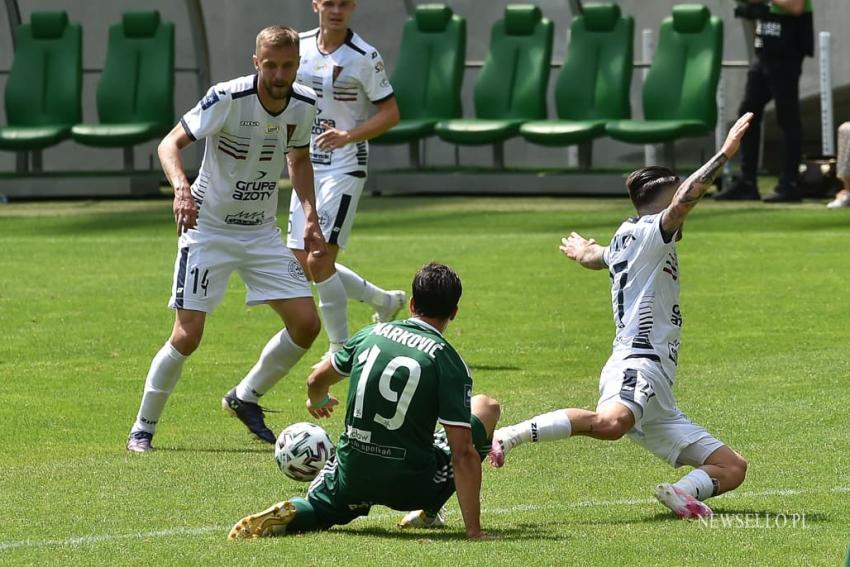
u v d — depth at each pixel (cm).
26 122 6988
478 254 4609
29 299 3825
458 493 1616
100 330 3347
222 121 2169
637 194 1880
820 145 7519
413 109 6831
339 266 3073
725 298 3656
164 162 2145
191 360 2977
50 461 2128
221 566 1497
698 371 2767
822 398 2494
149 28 6988
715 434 2245
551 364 2894
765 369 2770
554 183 6681
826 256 4388
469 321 3406
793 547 1559
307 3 7675
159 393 2216
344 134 2855
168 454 2181
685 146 7094
